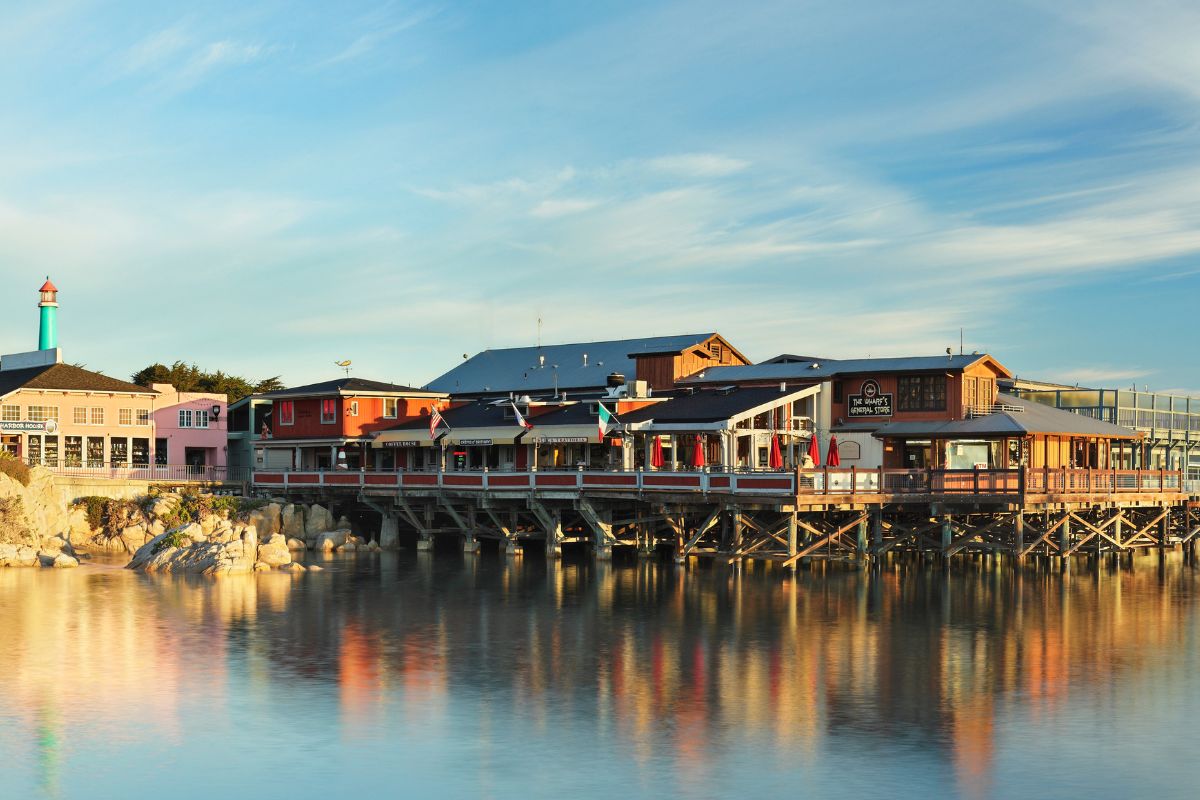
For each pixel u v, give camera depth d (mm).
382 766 26500
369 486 75688
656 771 26094
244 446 99375
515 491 67000
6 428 84375
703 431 64938
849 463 75000
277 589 54062
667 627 43469
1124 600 51250
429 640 40906
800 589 53312
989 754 27391
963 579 57625
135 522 75438
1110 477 67688
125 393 89625
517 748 27734
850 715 30641
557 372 100062
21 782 25516
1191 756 27328
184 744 28141
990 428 70000
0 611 47031
